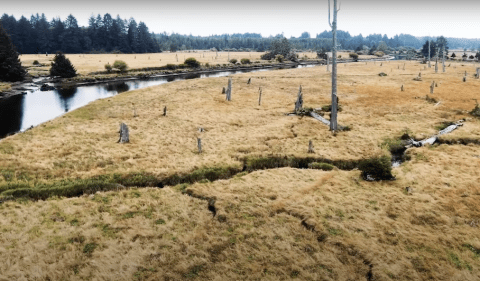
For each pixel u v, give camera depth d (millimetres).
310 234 13695
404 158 24906
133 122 35906
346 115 38625
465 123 33062
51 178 20375
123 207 16312
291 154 25000
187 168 22125
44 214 15625
